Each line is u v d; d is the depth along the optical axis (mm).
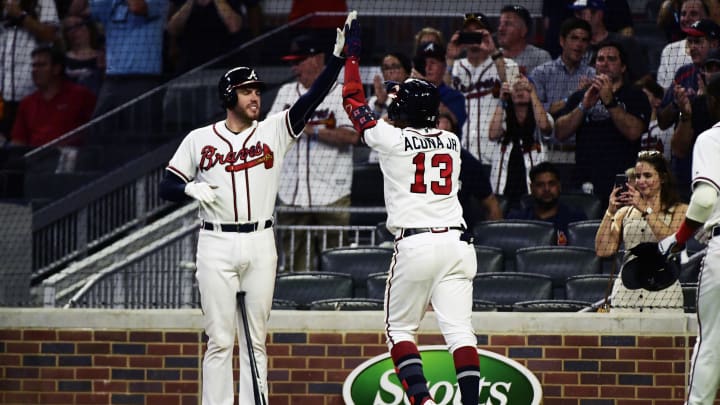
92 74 50969
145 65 50031
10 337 36156
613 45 42094
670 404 34625
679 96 40688
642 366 34750
